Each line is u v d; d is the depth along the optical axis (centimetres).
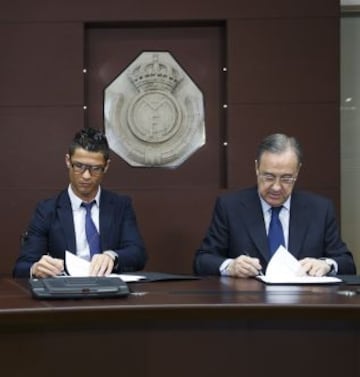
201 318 149
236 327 155
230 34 345
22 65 345
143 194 353
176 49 358
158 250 351
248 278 210
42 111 346
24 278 225
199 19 345
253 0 344
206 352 155
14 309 145
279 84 346
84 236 260
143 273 227
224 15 345
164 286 189
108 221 263
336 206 346
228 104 347
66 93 346
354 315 148
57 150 346
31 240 254
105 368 153
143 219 352
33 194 346
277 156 233
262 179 238
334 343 155
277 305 149
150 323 153
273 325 155
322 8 345
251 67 346
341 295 166
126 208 272
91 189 257
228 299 158
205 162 358
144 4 344
